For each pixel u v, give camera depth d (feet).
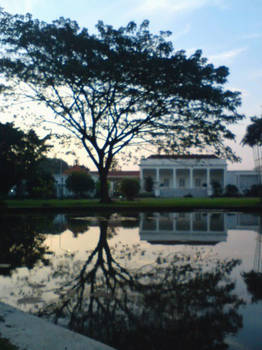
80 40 63.62
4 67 65.26
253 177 195.72
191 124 70.13
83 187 153.48
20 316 8.69
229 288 11.95
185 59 66.08
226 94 67.67
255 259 17.15
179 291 11.60
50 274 14.32
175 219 43.62
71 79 63.98
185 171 204.64
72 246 21.94
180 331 8.43
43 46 65.00
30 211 59.52
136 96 66.49
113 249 20.57
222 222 39.55
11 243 23.52
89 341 7.19
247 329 8.50
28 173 82.28
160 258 17.52
